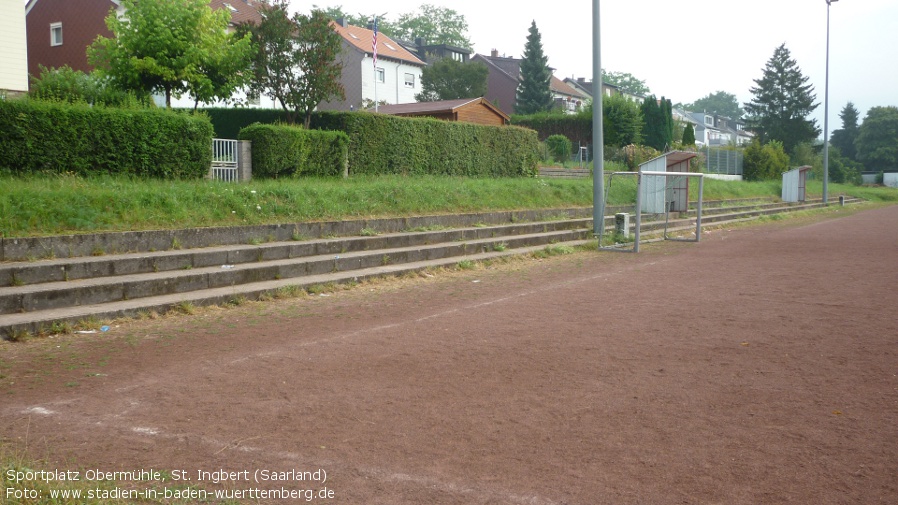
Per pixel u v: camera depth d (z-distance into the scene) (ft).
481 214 60.29
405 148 75.82
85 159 46.32
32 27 119.14
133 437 15.55
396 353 23.47
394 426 16.37
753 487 13.11
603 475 13.65
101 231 35.35
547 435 15.81
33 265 29.53
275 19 77.77
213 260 36.52
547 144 141.79
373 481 13.35
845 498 12.66
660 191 82.48
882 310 31.09
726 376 20.65
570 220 68.39
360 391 19.13
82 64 114.52
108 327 27.22
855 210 142.10
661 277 43.27
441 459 14.43
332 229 46.44
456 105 119.75
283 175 60.95
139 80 73.61
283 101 78.84
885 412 17.35
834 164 264.93
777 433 15.94
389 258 44.65
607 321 29.07
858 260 51.88
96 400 18.16
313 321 29.27
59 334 25.94
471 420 16.80
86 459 14.21
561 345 24.62
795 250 60.08
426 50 245.45
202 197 43.06
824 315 30.01
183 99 105.09
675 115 341.41
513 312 31.35
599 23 62.69
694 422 16.66
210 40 74.18
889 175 316.60
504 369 21.42
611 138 162.71
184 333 26.63
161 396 18.54
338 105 169.48
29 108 43.52
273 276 37.32
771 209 117.70
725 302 33.63
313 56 78.48
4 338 24.48
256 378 20.36
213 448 14.96
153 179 49.34
